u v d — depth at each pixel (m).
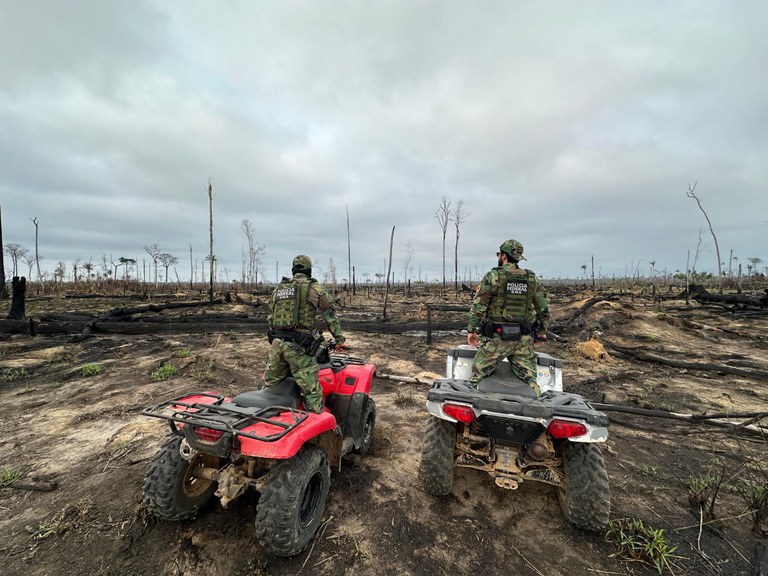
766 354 10.09
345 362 4.51
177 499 2.78
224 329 13.41
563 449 3.09
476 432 3.36
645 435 5.06
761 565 2.62
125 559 2.60
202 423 2.39
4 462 3.99
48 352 9.65
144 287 35.72
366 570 2.57
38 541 2.77
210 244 22.25
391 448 4.49
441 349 10.86
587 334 11.99
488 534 2.95
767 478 3.53
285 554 2.52
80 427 4.93
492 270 3.53
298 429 2.56
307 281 3.31
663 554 2.64
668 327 12.95
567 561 2.69
